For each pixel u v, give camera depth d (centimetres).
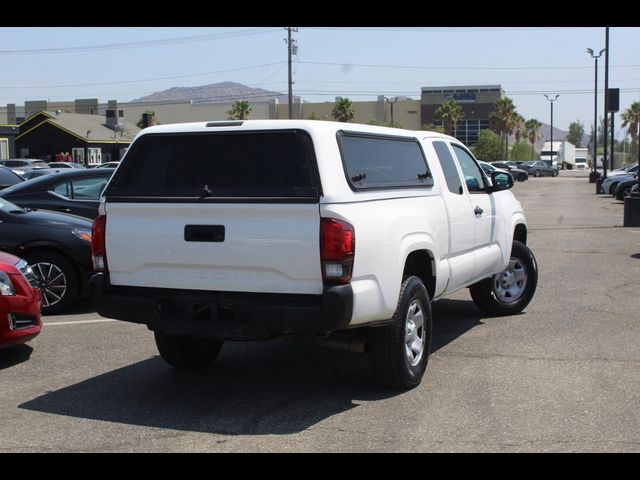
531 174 7219
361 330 571
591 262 1285
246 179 536
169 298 554
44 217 884
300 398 577
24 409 556
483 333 779
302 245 505
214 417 535
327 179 507
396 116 9569
